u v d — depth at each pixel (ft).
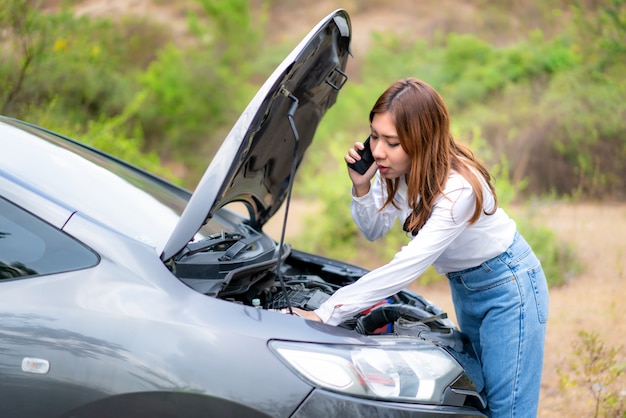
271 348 7.21
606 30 37.83
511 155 35.29
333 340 7.59
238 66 53.72
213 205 7.55
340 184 24.89
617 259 22.59
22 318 7.14
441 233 7.85
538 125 36.11
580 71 38.47
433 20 58.23
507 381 8.43
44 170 9.03
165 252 7.68
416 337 8.52
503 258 8.41
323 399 7.13
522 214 26.11
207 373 7.01
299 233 26.81
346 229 24.50
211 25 56.54
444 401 7.80
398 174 8.25
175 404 6.98
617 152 34.12
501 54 47.16
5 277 7.48
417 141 7.79
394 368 7.65
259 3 61.36
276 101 8.43
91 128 27.32
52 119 25.95
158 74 49.16
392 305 9.41
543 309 8.52
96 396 6.97
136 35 54.34
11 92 25.46
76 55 32.12
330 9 62.13
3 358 7.04
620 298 19.42
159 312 7.24
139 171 11.60
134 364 7.00
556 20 54.29
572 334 16.75
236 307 7.55
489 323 8.53
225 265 8.34
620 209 30.55
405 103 7.77
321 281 10.34
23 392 7.01
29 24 25.38
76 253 7.58
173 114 48.39
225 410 6.97
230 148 7.68
